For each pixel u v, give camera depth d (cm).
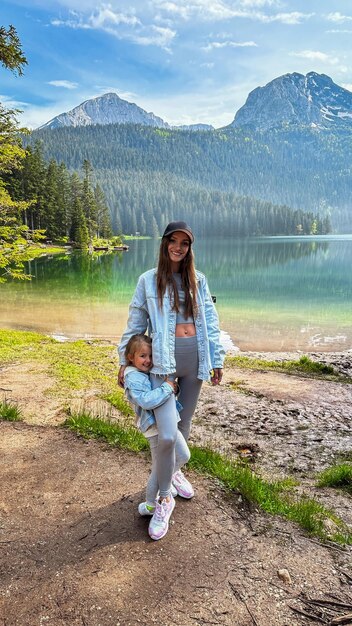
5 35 917
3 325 1845
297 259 6078
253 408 749
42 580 246
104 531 292
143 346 275
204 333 287
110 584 243
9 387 746
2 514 314
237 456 538
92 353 1148
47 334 1678
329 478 445
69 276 3909
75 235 7638
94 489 350
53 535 288
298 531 303
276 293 2895
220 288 3144
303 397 821
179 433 296
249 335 1717
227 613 225
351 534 314
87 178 9181
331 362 1216
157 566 258
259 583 248
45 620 219
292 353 1420
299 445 583
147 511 299
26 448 436
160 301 275
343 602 235
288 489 412
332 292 2927
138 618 221
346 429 651
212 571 255
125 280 3625
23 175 6762
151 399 262
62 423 512
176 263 280
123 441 447
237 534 294
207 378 289
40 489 351
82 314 2133
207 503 329
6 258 1503
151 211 17612
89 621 219
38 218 7025
